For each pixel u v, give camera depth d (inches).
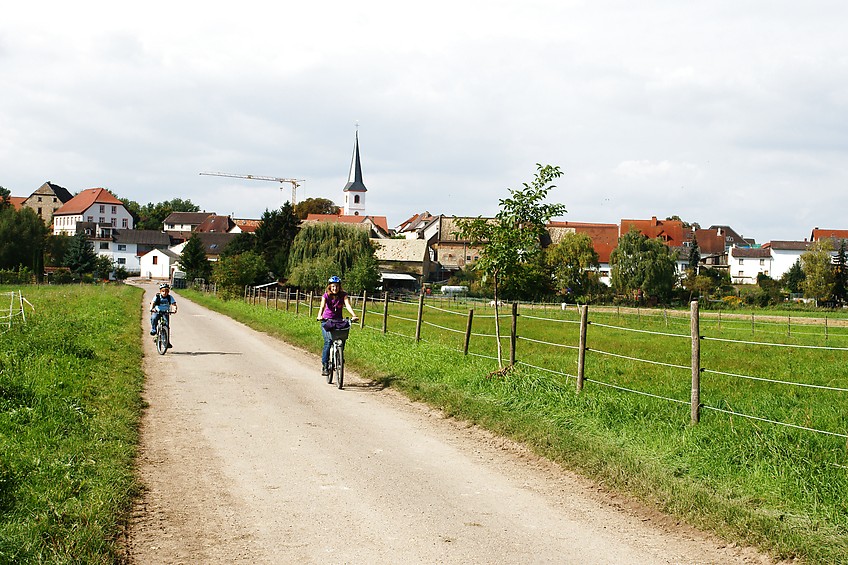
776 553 230.1
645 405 440.5
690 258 5108.3
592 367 698.8
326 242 3006.9
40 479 278.1
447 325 1455.5
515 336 564.4
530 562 223.0
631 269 3855.8
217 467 329.1
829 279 3909.9
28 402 411.5
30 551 210.5
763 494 279.4
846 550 228.1
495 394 485.7
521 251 555.2
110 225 6520.7
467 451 365.4
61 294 2154.3
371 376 617.0
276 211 3907.5
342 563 220.1
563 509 275.4
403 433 405.7
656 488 287.4
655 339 1258.6
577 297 3597.4
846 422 411.2
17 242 4121.6
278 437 391.9
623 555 230.4
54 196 6929.1
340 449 366.0
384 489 297.9
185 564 218.5
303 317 1295.5
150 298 2593.5
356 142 7086.6
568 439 365.7
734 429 365.7
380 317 1617.9
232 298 2308.1
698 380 392.8
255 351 844.0
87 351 647.8
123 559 221.5
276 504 277.0
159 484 301.0
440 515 266.5
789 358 897.5
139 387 540.4
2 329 820.6
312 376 633.0
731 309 3193.9
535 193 552.1
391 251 4527.6
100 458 319.0
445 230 5462.6
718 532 247.9
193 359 754.2
